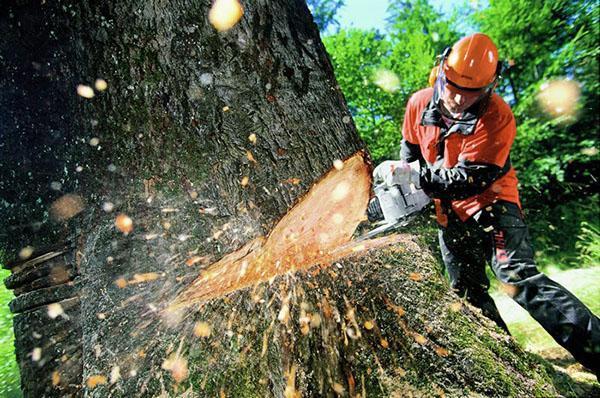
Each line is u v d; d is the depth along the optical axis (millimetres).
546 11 7578
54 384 1464
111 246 1271
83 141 1385
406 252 1423
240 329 1204
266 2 1347
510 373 1195
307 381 1152
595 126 7547
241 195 1246
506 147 1938
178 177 1266
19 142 1518
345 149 1371
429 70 7406
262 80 1306
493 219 1995
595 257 4438
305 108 1336
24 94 1472
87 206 1396
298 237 1367
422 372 1167
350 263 1338
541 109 7895
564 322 1672
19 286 1622
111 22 1291
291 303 1244
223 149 1264
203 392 1124
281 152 1291
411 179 1960
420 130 2396
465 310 1366
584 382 1812
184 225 1241
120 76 1299
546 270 4996
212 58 1283
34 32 1394
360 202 1511
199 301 1227
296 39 1376
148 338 1194
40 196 1498
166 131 1285
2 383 2656
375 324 1244
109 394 1150
